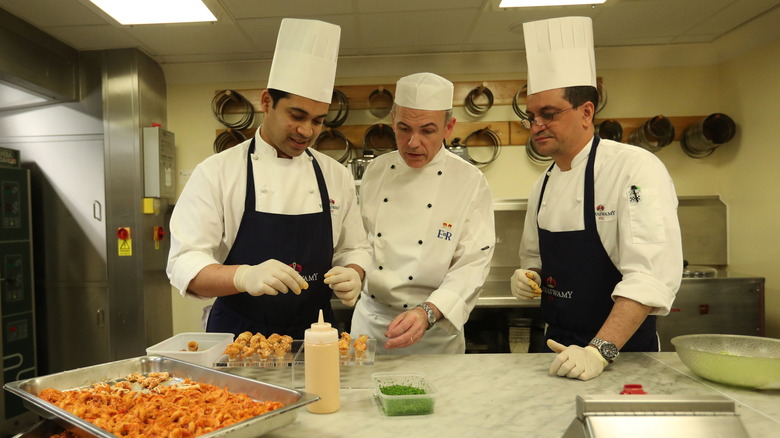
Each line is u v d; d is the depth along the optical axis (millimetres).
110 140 3512
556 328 1755
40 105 3555
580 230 1629
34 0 2715
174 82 3844
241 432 839
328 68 1484
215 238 1548
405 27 3168
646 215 1427
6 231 3182
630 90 3725
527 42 1618
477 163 3656
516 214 3775
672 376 1274
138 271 3502
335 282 1438
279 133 1485
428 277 1889
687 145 3680
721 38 3471
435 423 1001
